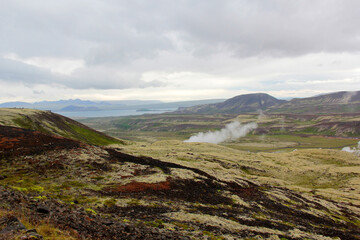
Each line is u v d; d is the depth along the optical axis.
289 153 168.38
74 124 191.88
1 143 57.66
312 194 85.56
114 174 54.88
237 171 109.25
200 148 161.75
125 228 21.45
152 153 118.00
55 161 54.91
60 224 16.42
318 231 42.69
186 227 28.88
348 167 125.81
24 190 32.53
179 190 51.34
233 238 27.92
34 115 154.00
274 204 56.88
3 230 11.94
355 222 57.12
